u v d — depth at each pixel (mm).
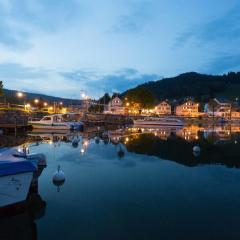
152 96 124875
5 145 35250
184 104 159625
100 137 47688
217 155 29938
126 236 11523
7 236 11438
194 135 54125
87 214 13531
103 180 19344
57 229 12047
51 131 61344
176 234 11727
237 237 11531
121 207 14484
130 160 26500
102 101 166250
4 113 62625
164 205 14844
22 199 13531
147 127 82625
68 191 16781
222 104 161250
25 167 13422
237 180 19797
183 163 25359
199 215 13648
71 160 26188
